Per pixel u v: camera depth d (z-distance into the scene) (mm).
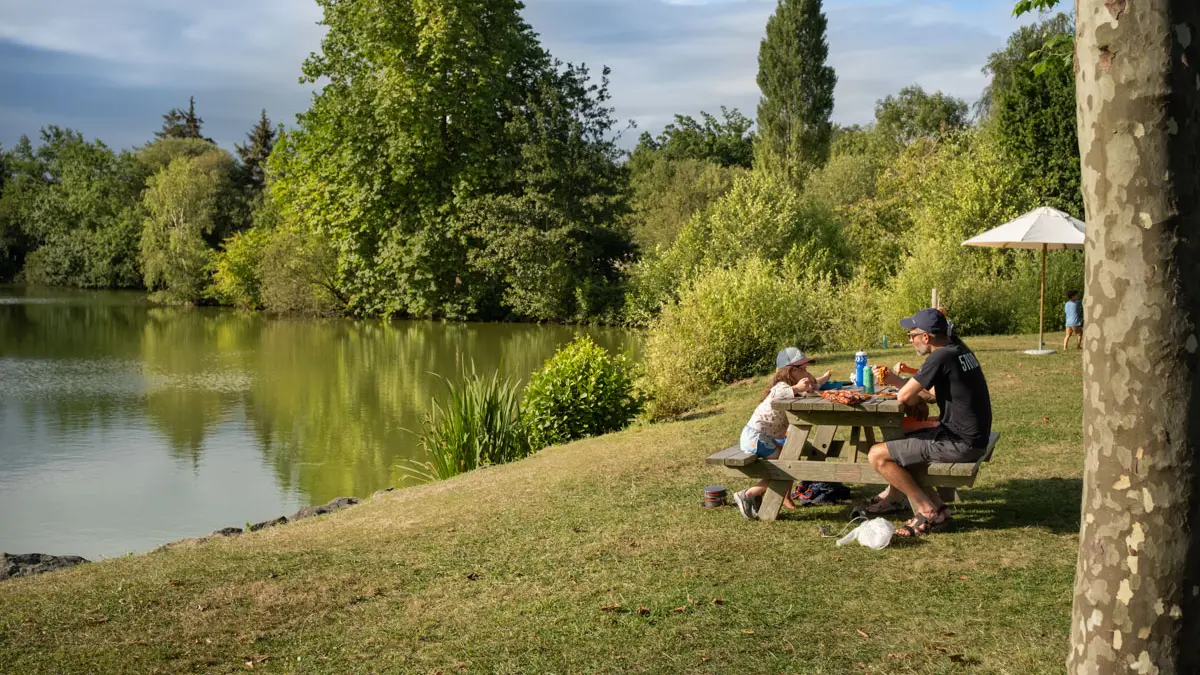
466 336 34438
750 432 6902
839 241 31969
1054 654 4156
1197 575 2473
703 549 6211
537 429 13000
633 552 6289
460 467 12344
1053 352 16625
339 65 40500
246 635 5168
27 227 78812
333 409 18859
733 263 30359
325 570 6391
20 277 81438
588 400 13086
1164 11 2453
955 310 21688
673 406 14406
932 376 6051
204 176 62719
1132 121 2486
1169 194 2461
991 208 24906
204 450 15039
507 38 40188
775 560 5844
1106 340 2555
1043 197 25250
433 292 40062
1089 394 2621
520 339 33219
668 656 4453
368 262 41625
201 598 5848
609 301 39094
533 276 38281
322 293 45000
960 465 6004
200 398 20344
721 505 7363
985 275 23828
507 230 38312
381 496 9836
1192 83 2459
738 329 17859
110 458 14477
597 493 8297
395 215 40938
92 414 18359
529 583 5793
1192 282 2469
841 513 6906
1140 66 2471
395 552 6816
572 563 6156
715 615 4941
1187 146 2465
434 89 37719
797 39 53688
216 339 33938
